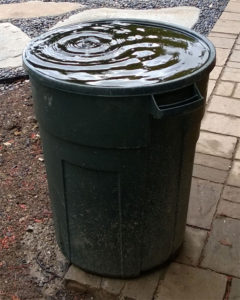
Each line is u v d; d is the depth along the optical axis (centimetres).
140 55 186
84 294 223
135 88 157
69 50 192
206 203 271
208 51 189
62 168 189
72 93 163
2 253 245
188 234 248
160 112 159
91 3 632
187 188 206
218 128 347
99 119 166
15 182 301
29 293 224
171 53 188
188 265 229
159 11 590
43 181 302
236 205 270
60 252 243
